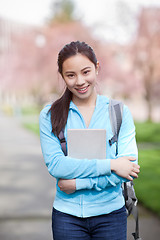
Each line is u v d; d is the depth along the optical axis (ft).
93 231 5.80
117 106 5.95
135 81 99.14
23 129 61.57
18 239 11.21
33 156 30.50
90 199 5.69
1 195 16.94
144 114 114.52
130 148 5.88
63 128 5.84
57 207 5.85
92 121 5.86
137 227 6.20
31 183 19.53
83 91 5.62
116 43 93.91
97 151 5.65
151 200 14.84
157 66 84.84
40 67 114.62
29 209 14.42
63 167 5.52
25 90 128.88
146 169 22.38
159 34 84.48
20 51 118.62
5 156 30.53
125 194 6.16
